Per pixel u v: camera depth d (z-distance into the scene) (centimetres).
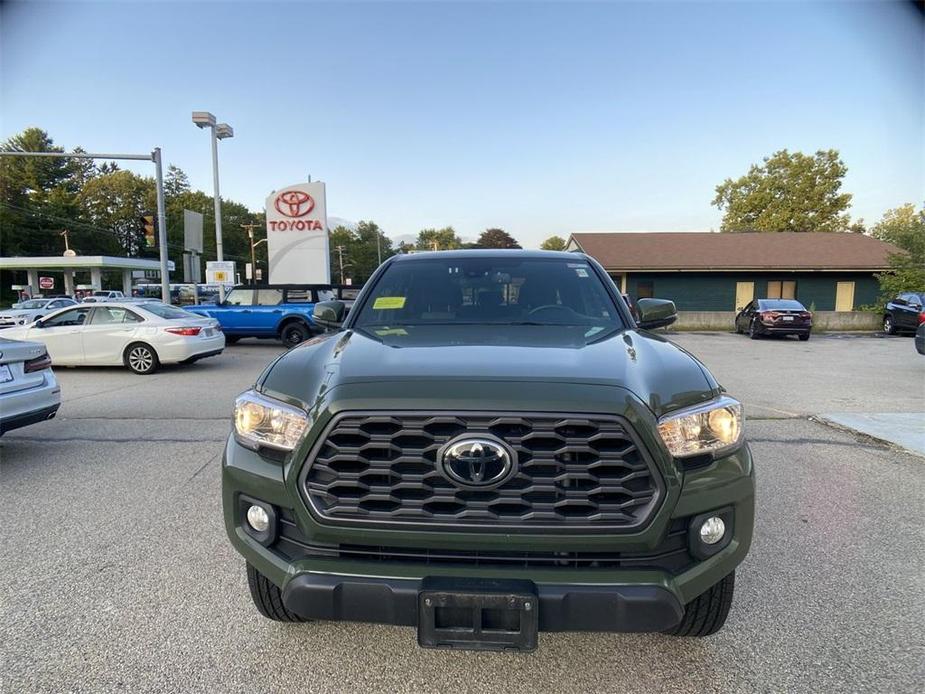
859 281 2739
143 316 1087
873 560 338
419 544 200
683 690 231
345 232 11562
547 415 195
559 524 195
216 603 292
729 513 214
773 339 1980
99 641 261
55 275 7112
